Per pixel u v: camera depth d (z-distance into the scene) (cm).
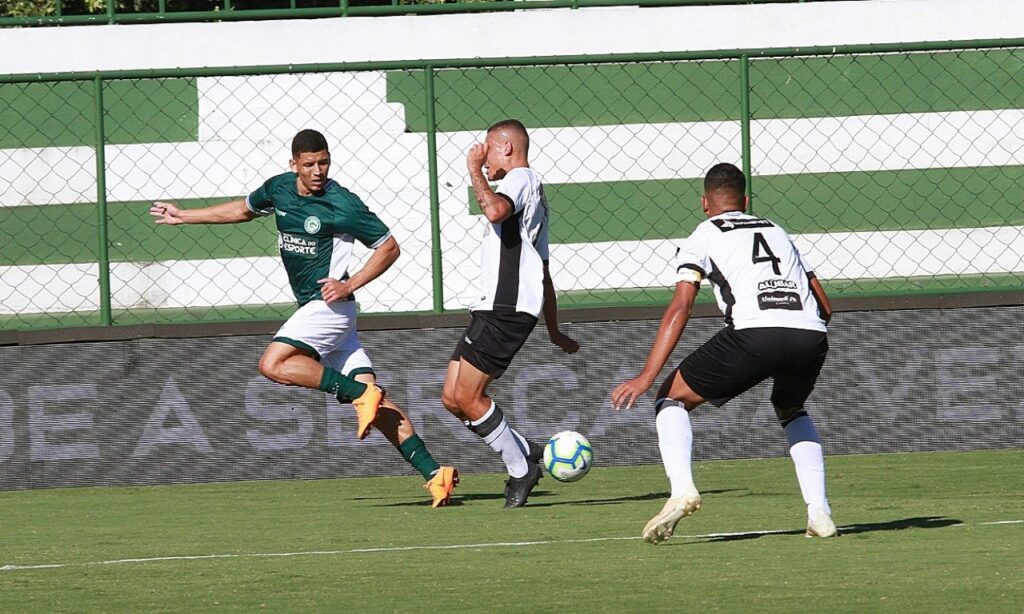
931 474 2798
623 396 1752
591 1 3894
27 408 3030
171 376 3061
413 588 1502
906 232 3744
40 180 3703
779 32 3888
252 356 3072
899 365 3162
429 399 3091
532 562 1686
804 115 3788
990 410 3177
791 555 1680
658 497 2561
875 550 1706
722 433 3145
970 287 3562
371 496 2742
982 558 1617
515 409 3102
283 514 2417
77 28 3850
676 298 1766
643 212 3697
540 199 2428
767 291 1756
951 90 3803
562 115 3725
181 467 3058
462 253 3672
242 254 3725
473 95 3744
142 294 3678
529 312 2395
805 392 1839
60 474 3033
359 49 3862
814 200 3762
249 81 3759
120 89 3784
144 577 1639
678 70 3731
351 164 3728
